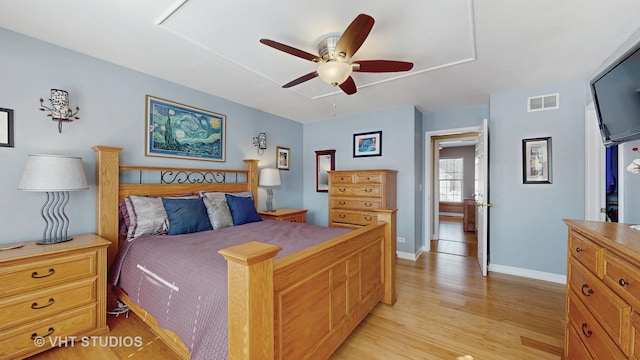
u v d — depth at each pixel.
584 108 2.72
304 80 2.08
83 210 2.19
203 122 3.13
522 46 2.04
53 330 1.68
